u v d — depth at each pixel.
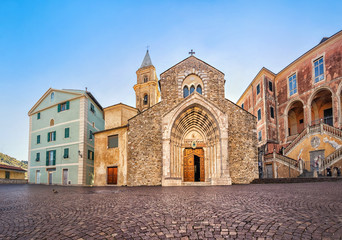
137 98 51.28
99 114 36.25
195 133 24.20
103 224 5.16
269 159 26.75
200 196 9.72
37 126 35.78
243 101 42.09
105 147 24.23
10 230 4.98
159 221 5.21
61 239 4.25
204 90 22.89
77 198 10.55
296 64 29.22
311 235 3.94
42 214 6.68
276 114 32.28
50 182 31.73
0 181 31.42
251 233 4.16
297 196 8.37
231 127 21.88
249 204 7.06
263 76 31.84
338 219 4.84
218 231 4.34
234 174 20.86
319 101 29.14
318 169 20.00
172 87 23.08
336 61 23.95
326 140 21.62
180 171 22.95
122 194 11.84
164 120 21.34
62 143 31.52
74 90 33.84
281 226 4.48
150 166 21.45
